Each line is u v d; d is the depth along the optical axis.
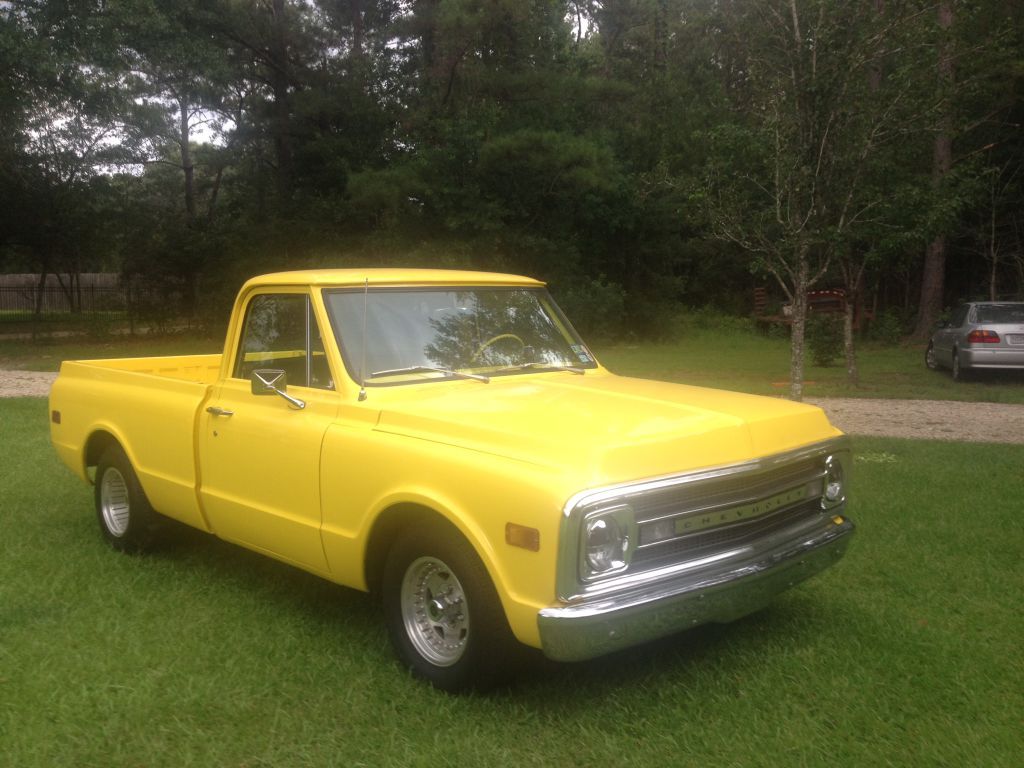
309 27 27.97
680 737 3.78
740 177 12.02
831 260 11.93
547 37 27.81
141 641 4.74
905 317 30.02
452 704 4.04
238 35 26.86
